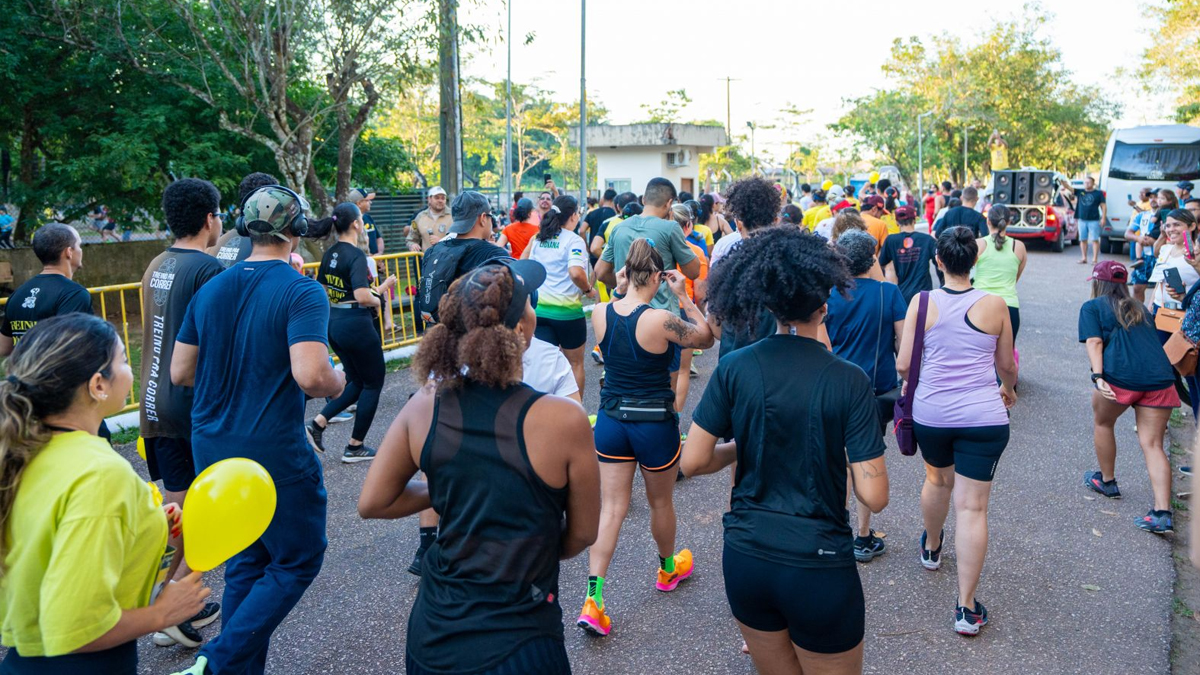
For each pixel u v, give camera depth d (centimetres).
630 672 377
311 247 1343
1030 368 938
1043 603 436
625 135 4097
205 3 1407
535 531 219
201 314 325
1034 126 5525
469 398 222
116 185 1424
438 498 224
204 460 322
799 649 269
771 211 557
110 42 1397
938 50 5422
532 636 216
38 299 473
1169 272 690
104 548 208
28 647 214
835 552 259
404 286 1122
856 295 454
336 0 1278
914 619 420
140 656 387
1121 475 616
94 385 220
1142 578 462
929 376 408
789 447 264
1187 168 2317
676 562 456
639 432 402
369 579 464
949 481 447
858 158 5766
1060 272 1834
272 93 1327
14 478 209
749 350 278
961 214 857
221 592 439
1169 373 515
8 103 1419
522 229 812
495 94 2541
